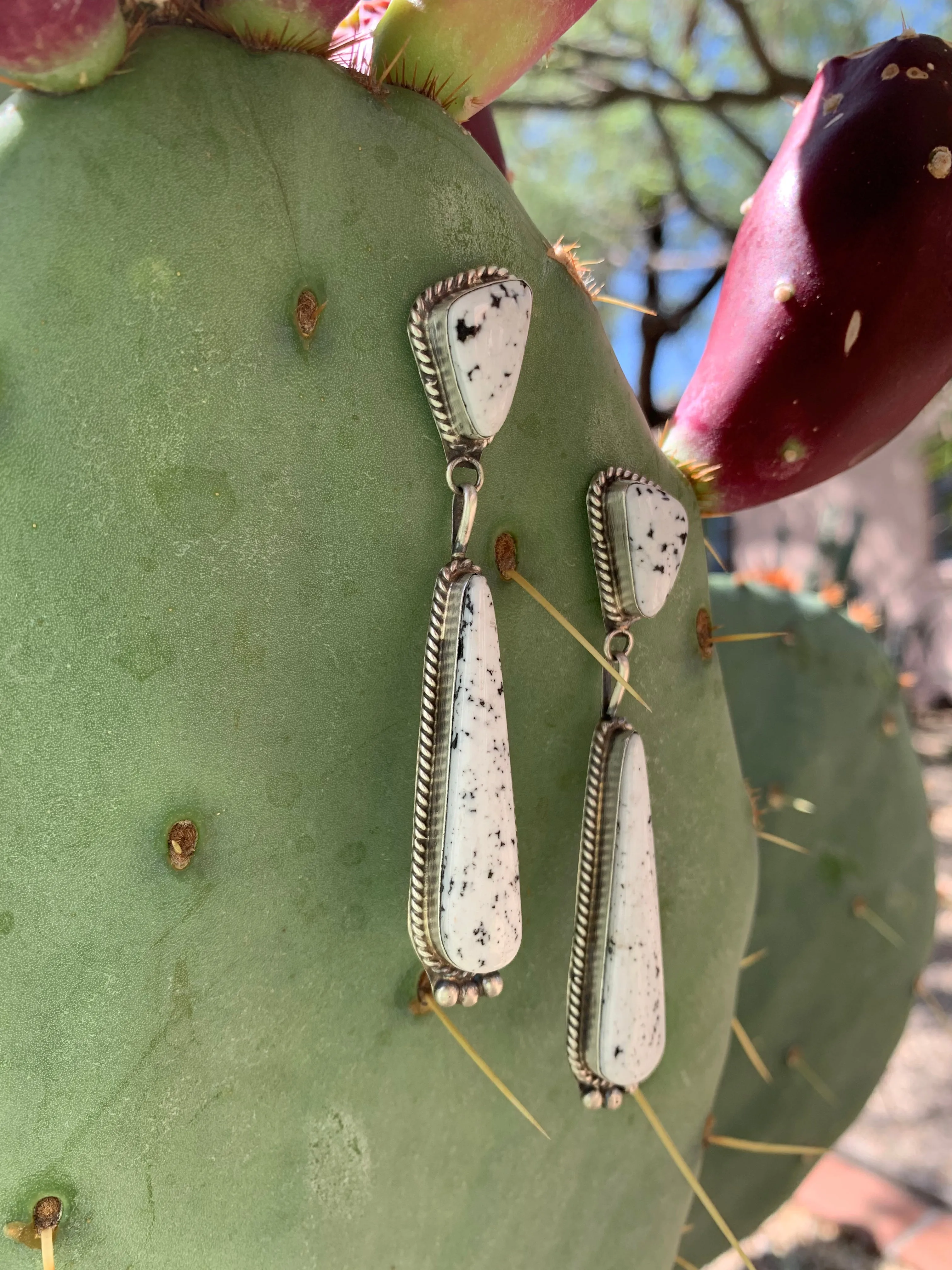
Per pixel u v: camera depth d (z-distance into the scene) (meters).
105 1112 0.10
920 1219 0.36
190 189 0.10
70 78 0.10
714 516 0.16
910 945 0.28
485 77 0.12
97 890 0.10
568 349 0.13
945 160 0.13
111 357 0.10
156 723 0.10
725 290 0.15
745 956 0.26
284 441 0.11
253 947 0.11
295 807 0.11
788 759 0.27
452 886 0.11
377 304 0.11
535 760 0.13
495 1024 0.13
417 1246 0.13
